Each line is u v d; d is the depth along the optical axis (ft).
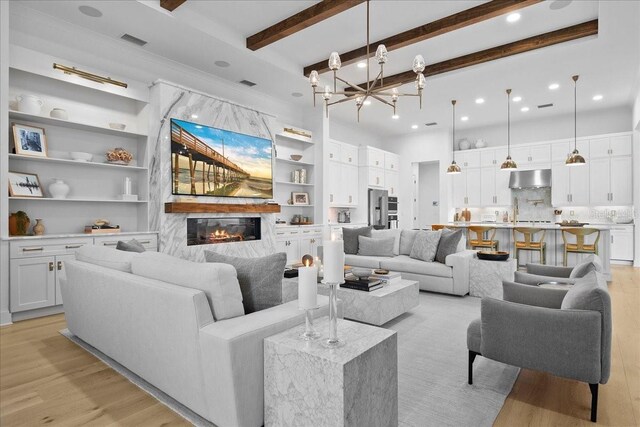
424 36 14.20
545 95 21.17
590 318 5.80
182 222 15.60
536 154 26.63
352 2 12.05
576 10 12.96
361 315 10.63
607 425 5.86
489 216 29.45
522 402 6.61
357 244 18.24
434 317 11.82
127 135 15.20
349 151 27.12
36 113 12.33
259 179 19.29
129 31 13.74
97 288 7.86
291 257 21.33
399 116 25.99
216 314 5.76
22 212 12.10
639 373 7.72
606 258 17.85
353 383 4.59
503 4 12.26
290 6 13.11
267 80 18.75
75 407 6.35
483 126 29.40
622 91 20.63
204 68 17.16
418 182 33.12
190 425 5.82
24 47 12.25
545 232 20.61
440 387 7.12
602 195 24.11
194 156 16.11
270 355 5.26
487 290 14.29
